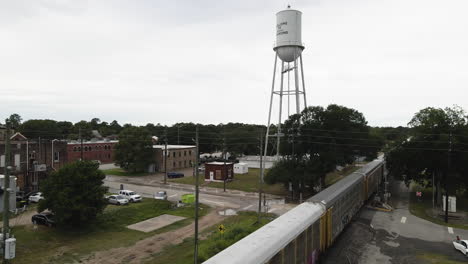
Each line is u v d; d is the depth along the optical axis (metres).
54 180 25.25
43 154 42.97
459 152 35.59
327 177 58.38
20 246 21.48
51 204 24.77
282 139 47.25
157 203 34.69
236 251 11.51
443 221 30.61
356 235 24.62
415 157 38.84
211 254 18.84
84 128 124.50
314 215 17.69
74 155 70.38
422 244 23.28
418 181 42.66
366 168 42.34
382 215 32.22
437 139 38.00
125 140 60.66
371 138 47.38
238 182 52.31
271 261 12.22
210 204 36.28
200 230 25.73
